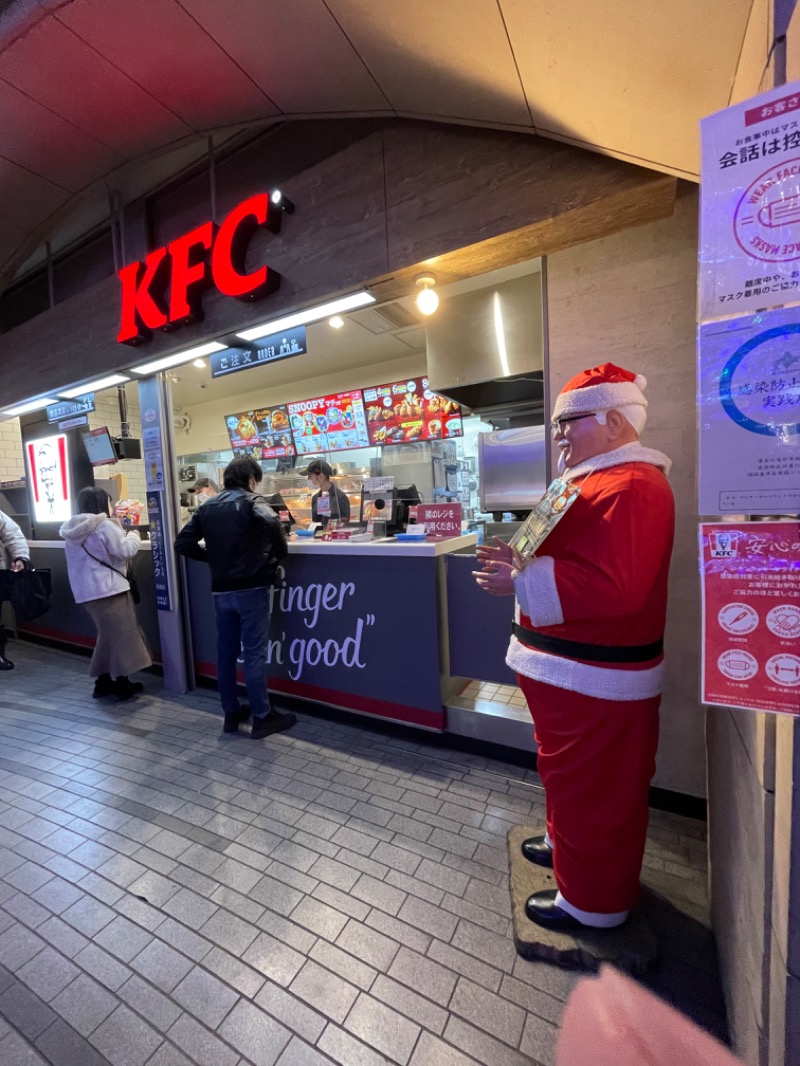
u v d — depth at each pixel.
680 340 1.71
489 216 1.76
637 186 1.48
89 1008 1.23
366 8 1.43
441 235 1.87
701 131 0.63
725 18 0.90
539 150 1.65
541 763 1.32
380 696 2.50
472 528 3.24
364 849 1.72
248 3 1.59
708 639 0.67
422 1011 1.19
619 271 1.78
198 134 2.38
